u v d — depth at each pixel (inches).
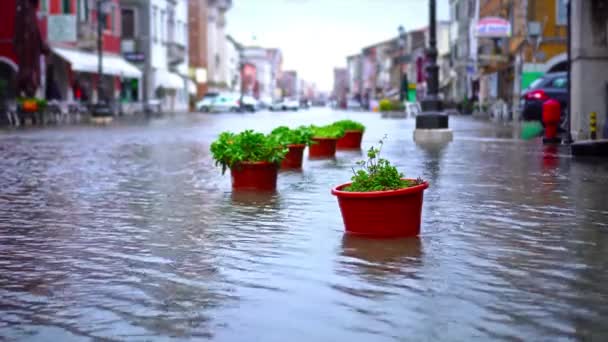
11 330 178.1
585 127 767.1
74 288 213.9
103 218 334.3
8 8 1667.1
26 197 406.3
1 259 252.7
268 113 2834.6
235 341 167.6
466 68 2472.9
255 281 218.1
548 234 286.0
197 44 3479.3
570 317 181.3
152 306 194.9
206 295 204.1
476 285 211.2
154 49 2566.4
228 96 2896.2
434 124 857.5
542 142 805.2
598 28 756.0
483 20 1718.8
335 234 287.6
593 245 265.4
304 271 229.1
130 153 726.5
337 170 530.6
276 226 306.8
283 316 184.2
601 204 361.4
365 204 282.0
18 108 1446.9
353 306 191.8
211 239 281.7
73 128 1315.2
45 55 1605.6
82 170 555.5
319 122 1670.8
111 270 234.8
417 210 285.9
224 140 431.8
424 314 184.5
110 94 2252.7
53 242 280.5
